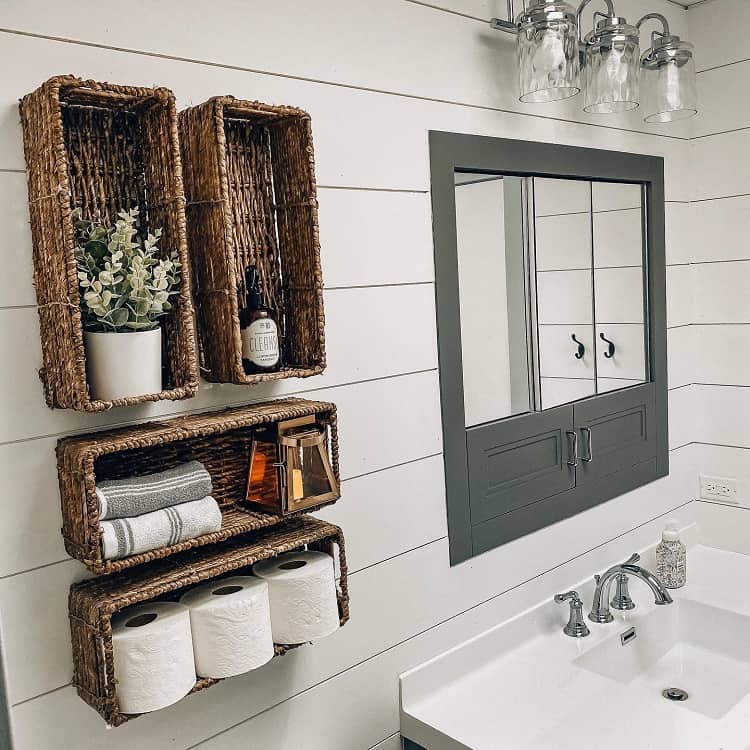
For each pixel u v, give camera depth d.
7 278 1.18
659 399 2.47
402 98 1.69
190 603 1.27
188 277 1.24
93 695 1.19
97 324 1.18
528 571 2.05
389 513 1.71
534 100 1.86
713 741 1.59
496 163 1.89
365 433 1.66
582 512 2.21
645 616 2.19
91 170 1.24
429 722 1.70
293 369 1.38
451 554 1.85
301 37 1.50
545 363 2.08
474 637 1.91
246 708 1.49
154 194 1.26
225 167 1.27
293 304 1.46
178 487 1.23
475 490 1.89
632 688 1.82
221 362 1.33
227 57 1.40
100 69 1.25
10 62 1.16
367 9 1.61
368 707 1.69
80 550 1.18
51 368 1.18
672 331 2.53
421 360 1.76
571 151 2.10
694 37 2.52
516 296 1.98
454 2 1.79
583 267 2.19
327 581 1.39
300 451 1.36
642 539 2.44
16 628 1.21
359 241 1.62
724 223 2.52
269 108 1.32
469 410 1.87
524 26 1.78
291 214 1.43
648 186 2.41
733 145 2.47
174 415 1.36
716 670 2.18
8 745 1.21
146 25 1.30
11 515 1.20
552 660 1.95
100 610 1.14
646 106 2.13
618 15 2.28
